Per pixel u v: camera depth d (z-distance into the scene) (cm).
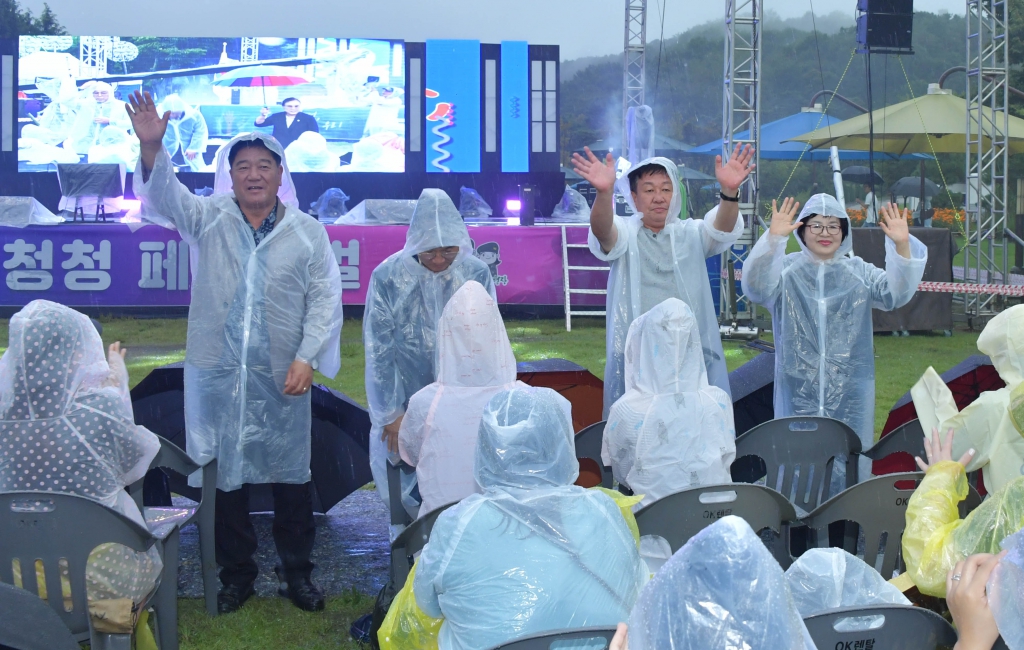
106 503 278
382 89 1600
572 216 1606
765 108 4706
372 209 1260
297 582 379
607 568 204
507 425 214
